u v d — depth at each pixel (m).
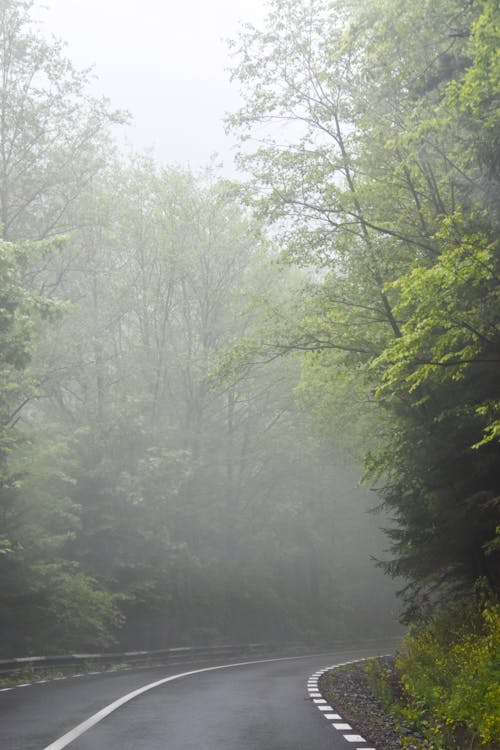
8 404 27.47
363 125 21.83
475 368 16.48
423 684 13.88
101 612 30.81
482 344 14.33
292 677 23.27
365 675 23.48
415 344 13.46
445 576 22.44
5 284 20.31
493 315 13.41
